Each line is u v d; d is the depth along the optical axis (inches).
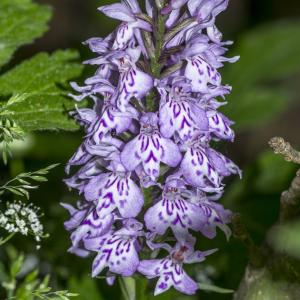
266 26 20.5
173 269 11.8
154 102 11.4
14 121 12.9
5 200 15.1
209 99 11.5
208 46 11.2
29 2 15.2
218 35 11.6
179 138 11.3
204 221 11.5
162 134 11.1
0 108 12.4
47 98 13.8
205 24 11.2
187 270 15.1
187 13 11.6
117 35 11.3
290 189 11.9
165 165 11.7
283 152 11.3
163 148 11.2
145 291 12.4
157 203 11.5
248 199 16.5
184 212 11.5
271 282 12.6
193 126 11.1
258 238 15.8
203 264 15.4
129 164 11.1
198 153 11.4
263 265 12.6
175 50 11.3
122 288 12.4
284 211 12.1
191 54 11.1
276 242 12.1
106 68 11.7
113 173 11.5
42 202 16.3
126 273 11.6
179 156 11.2
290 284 12.6
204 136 11.5
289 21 20.2
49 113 13.6
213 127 11.5
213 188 11.6
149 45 11.4
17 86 13.9
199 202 11.8
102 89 11.3
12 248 14.1
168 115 11.1
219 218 12.0
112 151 11.4
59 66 14.3
